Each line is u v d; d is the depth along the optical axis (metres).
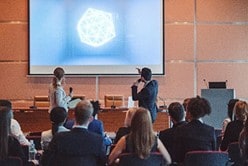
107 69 10.57
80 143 4.76
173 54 10.64
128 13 10.52
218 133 7.08
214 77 10.67
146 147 4.64
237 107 5.69
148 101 8.07
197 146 5.15
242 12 10.70
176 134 5.23
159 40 10.49
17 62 10.71
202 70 10.67
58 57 10.57
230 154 5.44
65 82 10.59
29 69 10.57
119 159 4.72
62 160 4.77
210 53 10.66
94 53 10.58
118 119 9.36
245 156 4.53
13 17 10.70
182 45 10.64
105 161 4.89
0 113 4.60
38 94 10.66
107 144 6.14
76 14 10.57
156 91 8.18
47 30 10.55
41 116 9.38
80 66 10.58
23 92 10.70
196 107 5.21
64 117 5.47
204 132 5.19
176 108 5.40
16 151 4.76
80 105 4.82
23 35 10.69
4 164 4.59
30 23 10.55
